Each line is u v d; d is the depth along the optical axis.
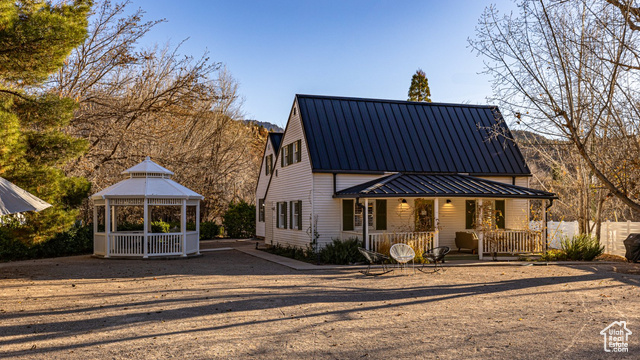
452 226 23.08
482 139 24.16
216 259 21.16
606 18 15.32
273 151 30.27
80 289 12.68
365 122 23.25
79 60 24.83
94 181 25.92
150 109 26.19
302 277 15.17
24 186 14.48
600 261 19.77
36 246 21.03
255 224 35.66
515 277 15.16
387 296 11.64
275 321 8.93
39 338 7.77
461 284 13.66
